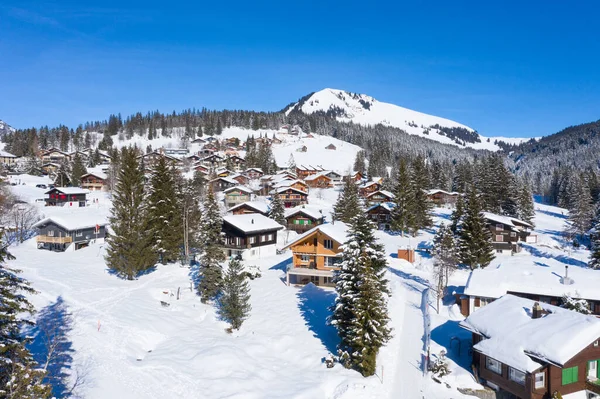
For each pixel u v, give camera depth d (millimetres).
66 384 27859
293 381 30812
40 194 109188
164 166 60969
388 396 28969
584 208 93500
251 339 37750
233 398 27766
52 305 41000
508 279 42406
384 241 81562
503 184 104562
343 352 32938
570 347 26750
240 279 42375
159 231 58094
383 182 133500
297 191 115125
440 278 47438
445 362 31781
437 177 140750
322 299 47406
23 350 20078
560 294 39219
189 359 33000
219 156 183625
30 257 61906
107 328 36906
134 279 53031
